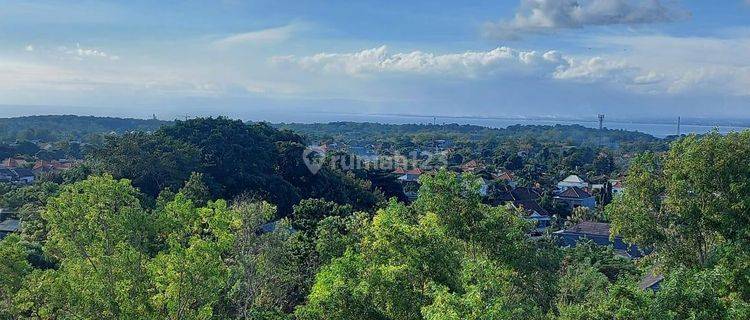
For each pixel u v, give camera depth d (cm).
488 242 2094
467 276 1727
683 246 2225
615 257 4831
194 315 1850
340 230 3247
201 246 1884
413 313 1595
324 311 1577
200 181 5353
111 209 2412
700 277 1390
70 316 1817
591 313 1348
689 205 2106
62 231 2302
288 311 2920
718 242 2177
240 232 2744
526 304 1806
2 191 6350
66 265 2148
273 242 2942
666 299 1321
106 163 5775
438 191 2150
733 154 2044
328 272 1770
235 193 6034
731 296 1728
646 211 2289
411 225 1919
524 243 2145
